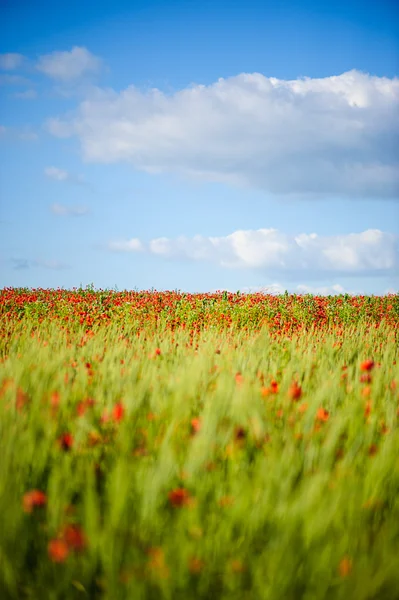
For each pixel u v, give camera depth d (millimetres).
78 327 12141
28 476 2711
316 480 2357
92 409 3391
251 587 2137
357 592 1985
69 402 3768
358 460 2906
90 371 4660
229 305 15672
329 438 2904
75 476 2658
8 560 2123
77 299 16047
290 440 2889
